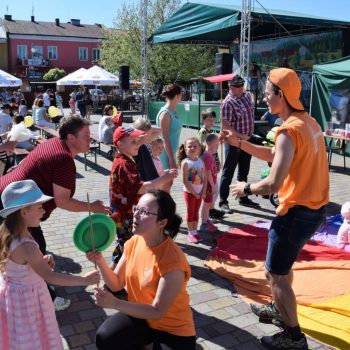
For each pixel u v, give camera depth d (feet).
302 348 10.07
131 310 7.68
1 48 151.02
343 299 12.78
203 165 17.38
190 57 99.76
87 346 10.67
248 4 42.47
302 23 45.93
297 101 9.48
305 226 9.46
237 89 20.30
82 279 8.34
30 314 8.23
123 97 93.56
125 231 12.36
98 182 28.91
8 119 35.40
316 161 9.30
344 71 35.70
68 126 10.55
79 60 160.35
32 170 10.26
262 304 12.51
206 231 18.71
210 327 11.50
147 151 14.58
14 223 8.12
